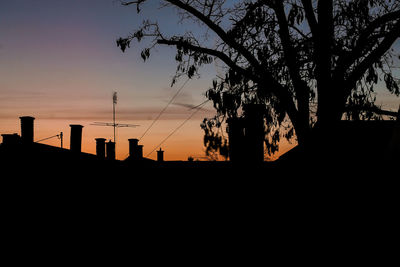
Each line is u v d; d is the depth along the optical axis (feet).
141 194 50.16
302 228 20.88
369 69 23.49
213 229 31.55
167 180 51.08
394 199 15.55
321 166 21.54
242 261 26.43
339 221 19.58
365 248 17.47
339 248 18.93
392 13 23.43
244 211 28.17
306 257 20.17
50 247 34.40
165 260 30.17
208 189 37.22
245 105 28.25
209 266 28.04
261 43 26.96
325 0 23.08
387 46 22.93
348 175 20.80
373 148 23.57
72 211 45.14
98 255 32.35
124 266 29.35
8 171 50.24
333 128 22.44
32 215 41.88
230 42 27.35
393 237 15.74
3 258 31.24
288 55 25.53
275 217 23.75
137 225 39.81
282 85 26.35
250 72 27.14
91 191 52.19
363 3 24.00
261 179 28.27
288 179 23.71
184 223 35.99
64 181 52.24
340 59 24.14
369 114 25.17
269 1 26.20
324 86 23.16
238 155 30.12
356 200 19.38
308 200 21.20
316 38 23.61
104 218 43.27
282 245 22.17
